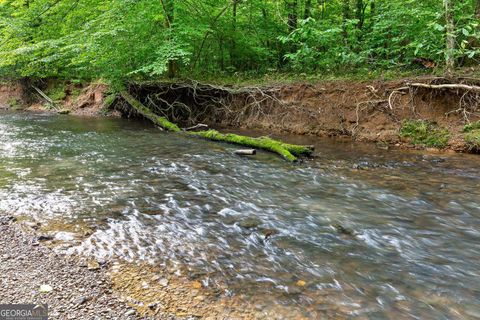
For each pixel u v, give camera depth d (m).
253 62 16.78
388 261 3.86
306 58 12.97
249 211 5.25
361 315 2.96
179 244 4.18
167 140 10.88
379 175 7.04
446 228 4.69
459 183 6.43
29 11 14.27
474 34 8.37
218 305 3.07
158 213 5.11
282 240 4.34
